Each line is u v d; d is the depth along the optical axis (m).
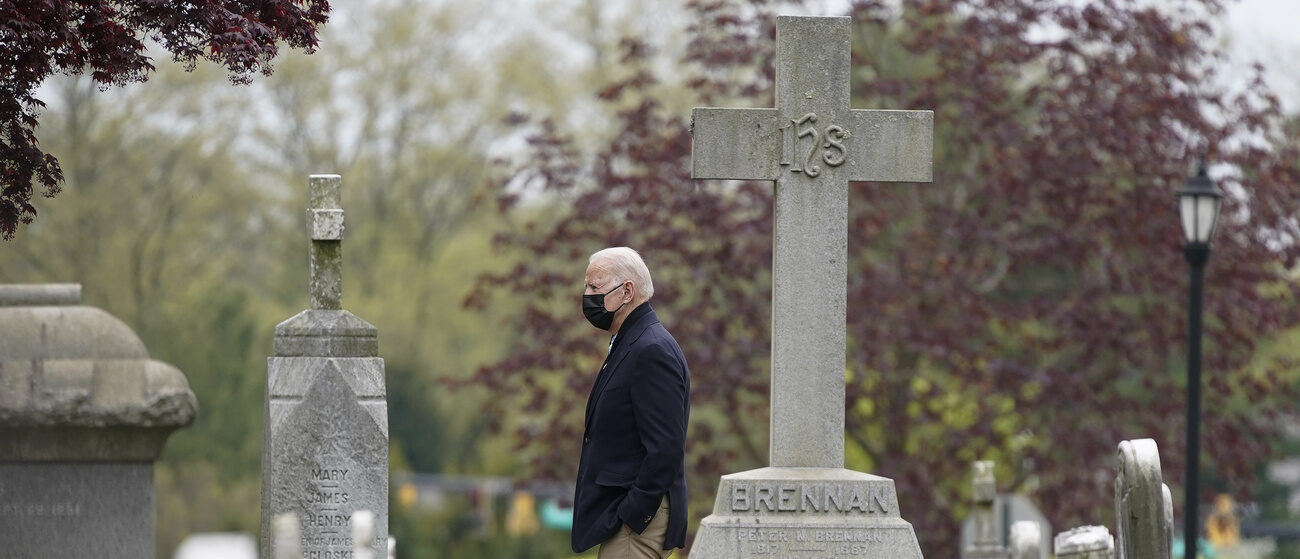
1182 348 43.25
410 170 83.38
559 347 43.28
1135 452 17.14
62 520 22.17
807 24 18.73
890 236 43.50
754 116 18.70
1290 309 43.94
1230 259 41.75
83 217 69.12
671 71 74.75
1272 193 42.16
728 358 40.72
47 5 18.81
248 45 19.94
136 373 22.08
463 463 92.06
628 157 43.72
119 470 22.31
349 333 20.95
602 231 43.28
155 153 72.75
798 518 17.80
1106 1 41.38
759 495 17.81
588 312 17.05
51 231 68.56
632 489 16.41
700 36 44.34
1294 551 79.38
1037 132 41.91
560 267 47.44
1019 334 42.56
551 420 43.03
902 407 41.12
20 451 21.97
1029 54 41.69
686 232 41.38
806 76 18.73
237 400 72.62
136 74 20.33
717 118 18.67
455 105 82.25
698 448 43.25
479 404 83.06
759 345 40.81
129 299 70.75
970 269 41.44
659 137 43.50
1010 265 41.94
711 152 18.67
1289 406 47.78
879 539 17.75
